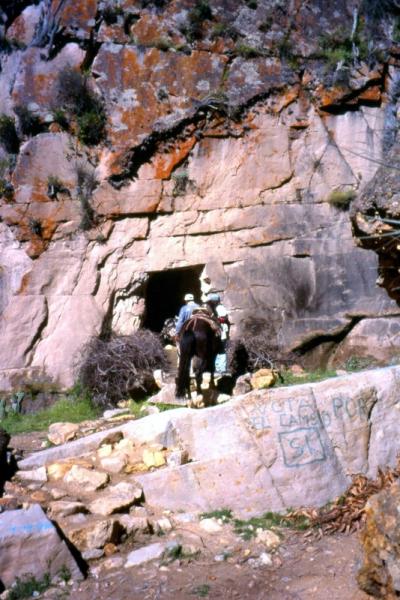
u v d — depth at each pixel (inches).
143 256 484.1
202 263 493.4
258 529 258.7
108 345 449.7
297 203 504.4
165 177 480.1
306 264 505.7
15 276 467.2
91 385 445.4
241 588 221.0
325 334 495.8
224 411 305.1
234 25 488.4
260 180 498.0
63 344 466.3
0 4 476.1
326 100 500.7
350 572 227.1
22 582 220.5
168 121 474.3
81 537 240.7
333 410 301.9
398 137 327.6
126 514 264.8
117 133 468.1
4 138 463.5
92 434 342.6
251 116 493.0
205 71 482.3
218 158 490.6
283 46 493.7
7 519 231.5
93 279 474.0
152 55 473.7
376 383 310.0
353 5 507.8
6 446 304.2
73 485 285.1
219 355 442.6
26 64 467.2
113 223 476.4
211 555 242.4
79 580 225.3
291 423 295.6
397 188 291.1
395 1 506.9
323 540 252.5
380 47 505.7
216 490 280.5
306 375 475.5
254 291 502.0
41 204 465.4
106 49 468.8
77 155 467.2
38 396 458.9
